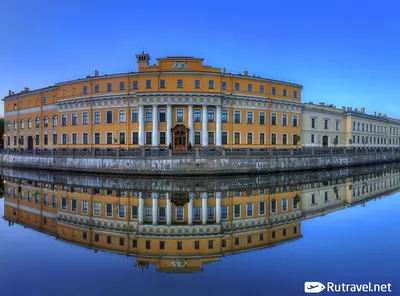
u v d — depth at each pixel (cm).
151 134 4819
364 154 6438
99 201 2517
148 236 1630
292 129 5891
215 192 2905
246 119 5269
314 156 5081
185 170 3925
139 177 3881
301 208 2305
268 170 4394
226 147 5075
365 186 3497
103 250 1387
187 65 4969
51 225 1852
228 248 1420
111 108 5084
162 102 4716
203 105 4775
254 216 2055
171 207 2291
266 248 1388
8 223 1895
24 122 6644
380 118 8675
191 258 1286
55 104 5716
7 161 5681
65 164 4550
